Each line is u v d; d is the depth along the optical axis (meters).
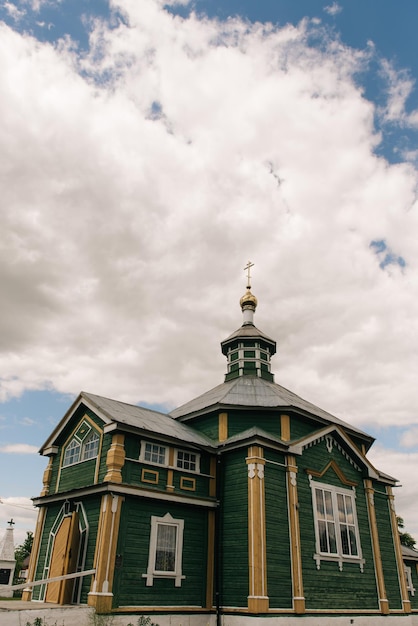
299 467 21.20
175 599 17.72
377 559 23.02
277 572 18.27
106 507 17.27
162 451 19.86
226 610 18.05
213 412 23.36
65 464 21.75
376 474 24.92
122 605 16.31
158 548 18.05
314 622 18.55
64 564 17.70
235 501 19.69
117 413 19.88
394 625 22.28
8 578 45.59
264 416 23.00
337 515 22.05
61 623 14.99
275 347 30.08
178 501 18.98
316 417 23.70
